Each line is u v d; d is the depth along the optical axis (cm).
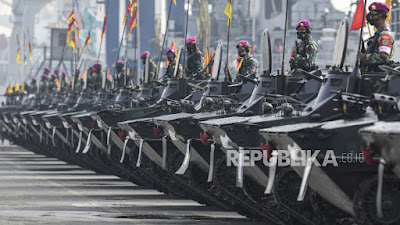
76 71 17100
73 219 6762
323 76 6569
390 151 4534
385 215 5006
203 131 7538
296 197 5950
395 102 4947
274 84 7269
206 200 8300
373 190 5003
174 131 7819
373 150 4681
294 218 6425
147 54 10869
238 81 8475
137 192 9519
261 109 7181
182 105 8412
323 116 5922
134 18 14025
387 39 6266
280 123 6100
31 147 18775
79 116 11656
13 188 9644
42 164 14525
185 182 8438
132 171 10419
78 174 12238
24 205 7819
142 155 9744
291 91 7031
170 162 8600
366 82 5866
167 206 8038
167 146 8656
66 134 14200
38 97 19425
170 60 10738
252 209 7100
